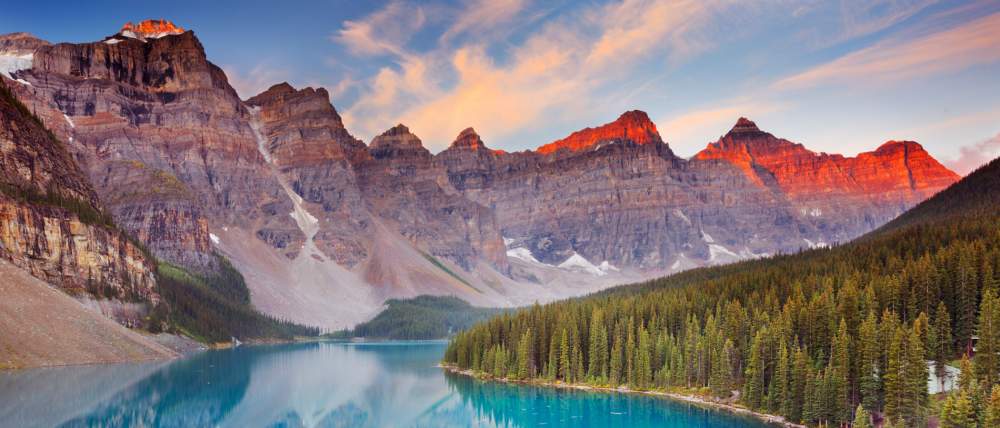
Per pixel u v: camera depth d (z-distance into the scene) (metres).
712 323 178.38
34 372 198.00
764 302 185.12
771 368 154.38
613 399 179.38
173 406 174.75
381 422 170.25
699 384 178.62
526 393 194.00
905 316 159.62
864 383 131.38
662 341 190.25
